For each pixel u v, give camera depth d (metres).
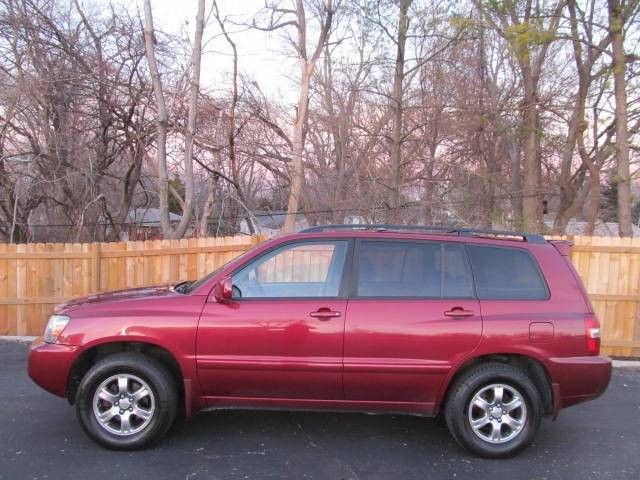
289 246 4.40
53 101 11.08
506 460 4.15
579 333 4.13
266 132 13.15
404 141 14.32
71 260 7.83
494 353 4.12
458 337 4.10
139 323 4.14
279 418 4.91
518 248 4.39
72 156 11.49
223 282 4.15
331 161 16.95
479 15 11.45
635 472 4.00
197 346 4.13
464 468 4.00
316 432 4.62
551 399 4.21
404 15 12.39
